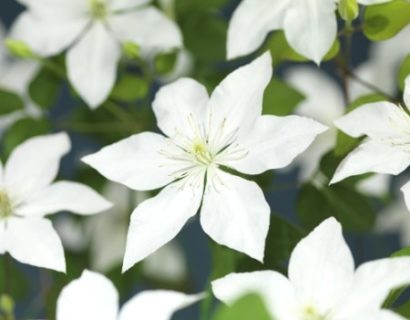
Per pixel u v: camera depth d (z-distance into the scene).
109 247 0.49
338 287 0.36
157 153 0.40
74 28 0.46
